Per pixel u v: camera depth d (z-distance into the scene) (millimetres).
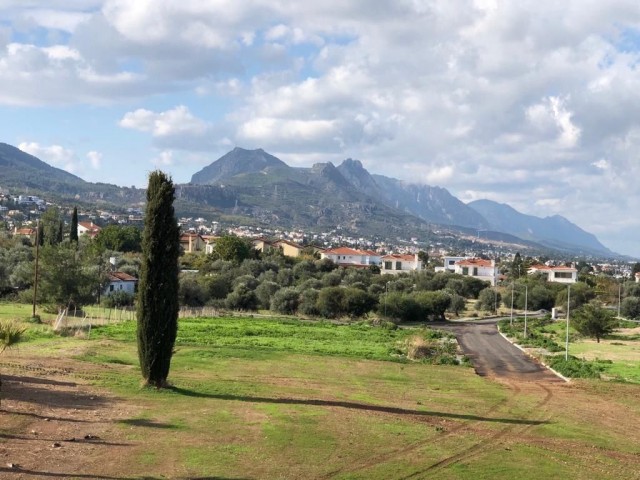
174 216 33375
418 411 31516
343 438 24562
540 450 25125
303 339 64688
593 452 25484
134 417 25562
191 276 105375
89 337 53156
